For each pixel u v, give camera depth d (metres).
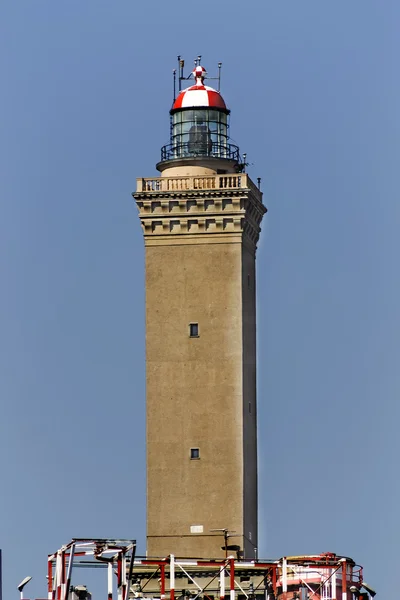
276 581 190.25
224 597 190.38
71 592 187.62
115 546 184.62
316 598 188.50
